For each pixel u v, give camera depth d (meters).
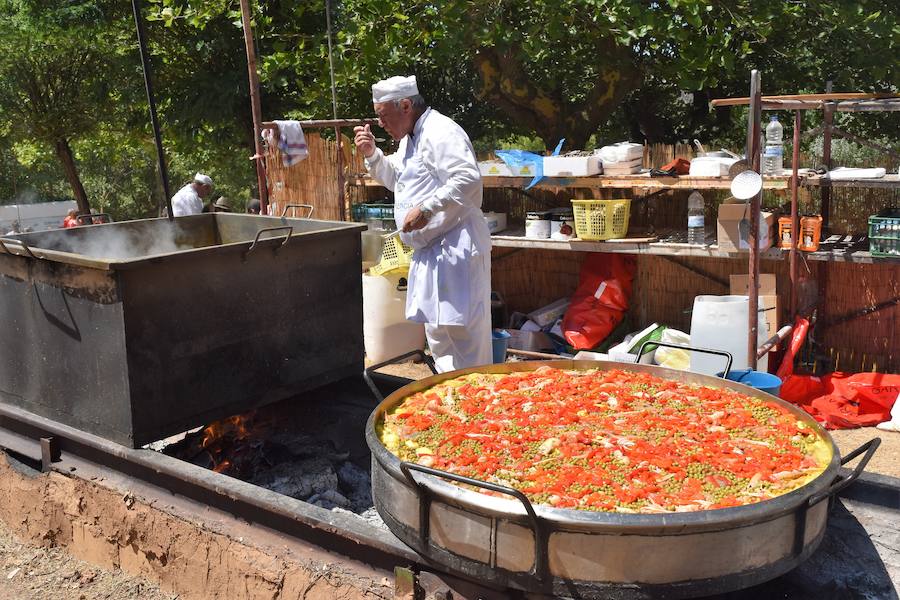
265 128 6.59
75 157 21.92
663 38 7.90
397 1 8.54
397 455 2.74
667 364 5.98
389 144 9.95
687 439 2.77
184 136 12.12
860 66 8.41
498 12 8.13
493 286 7.92
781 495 2.26
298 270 4.10
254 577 3.09
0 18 14.86
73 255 3.52
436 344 4.47
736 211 5.75
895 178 5.40
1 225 16.30
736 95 9.41
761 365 5.58
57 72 16.00
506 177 6.56
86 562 3.80
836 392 5.51
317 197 7.85
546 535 2.22
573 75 10.05
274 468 4.04
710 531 2.18
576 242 6.40
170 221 4.84
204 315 3.73
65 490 3.83
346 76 9.07
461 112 11.06
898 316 6.09
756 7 7.70
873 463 4.70
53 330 3.78
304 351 4.19
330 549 2.96
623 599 2.20
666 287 7.00
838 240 6.16
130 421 3.54
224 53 11.01
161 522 3.45
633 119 10.59
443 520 2.42
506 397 3.18
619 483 2.46
